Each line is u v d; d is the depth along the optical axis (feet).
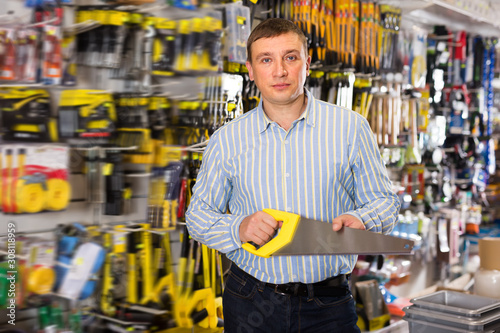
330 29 13.80
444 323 8.03
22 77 8.14
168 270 10.20
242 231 5.42
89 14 9.11
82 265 8.73
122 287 9.61
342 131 5.79
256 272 5.99
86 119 8.79
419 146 19.33
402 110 18.15
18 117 8.19
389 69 16.19
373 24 15.21
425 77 19.10
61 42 8.56
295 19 12.96
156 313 9.41
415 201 19.02
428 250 19.08
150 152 9.57
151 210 9.88
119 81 9.97
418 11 18.63
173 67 9.70
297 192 5.79
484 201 23.77
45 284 8.43
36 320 8.62
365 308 12.44
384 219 5.59
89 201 9.34
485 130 23.03
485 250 12.32
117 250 9.32
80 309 9.02
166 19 9.74
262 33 5.51
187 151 10.32
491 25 20.92
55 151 8.53
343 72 14.03
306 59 5.85
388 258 16.70
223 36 10.61
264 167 5.87
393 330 12.67
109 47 9.10
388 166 17.39
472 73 22.07
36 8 8.30
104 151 9.23
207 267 10.48
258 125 5.97
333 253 5.22
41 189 8.33
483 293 11.78
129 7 9.37
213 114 10.62
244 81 11.67
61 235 8.95
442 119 20.44
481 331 7.65
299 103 5.88
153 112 9.84
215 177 6.16
